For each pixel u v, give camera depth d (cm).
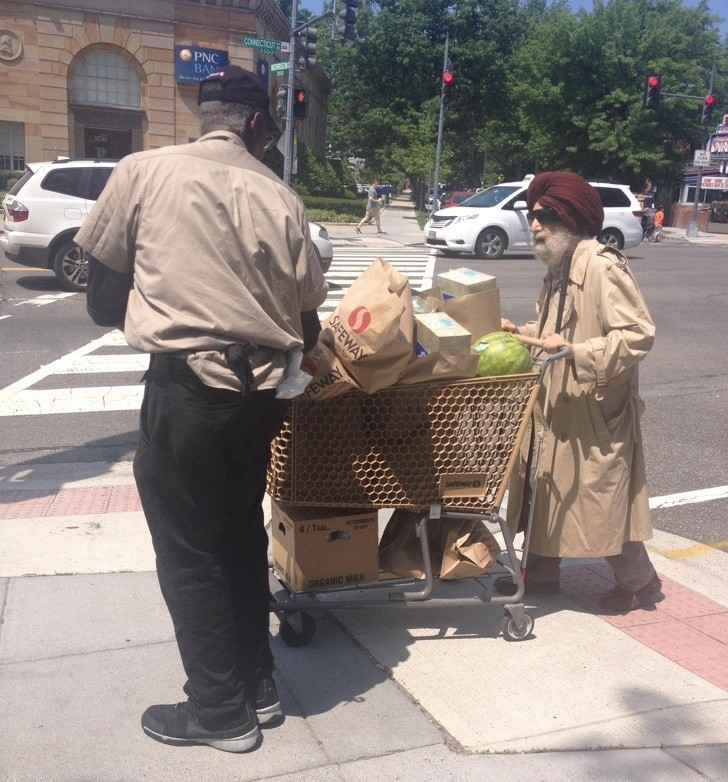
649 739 296
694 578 442
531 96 4372
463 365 329
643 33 4234
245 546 292
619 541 371
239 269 254
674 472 622
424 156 4397
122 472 581
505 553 452
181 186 251
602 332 359
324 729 297
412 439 338
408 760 280
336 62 5634
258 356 259
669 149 4466
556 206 361
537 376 340
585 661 348
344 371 316
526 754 286
